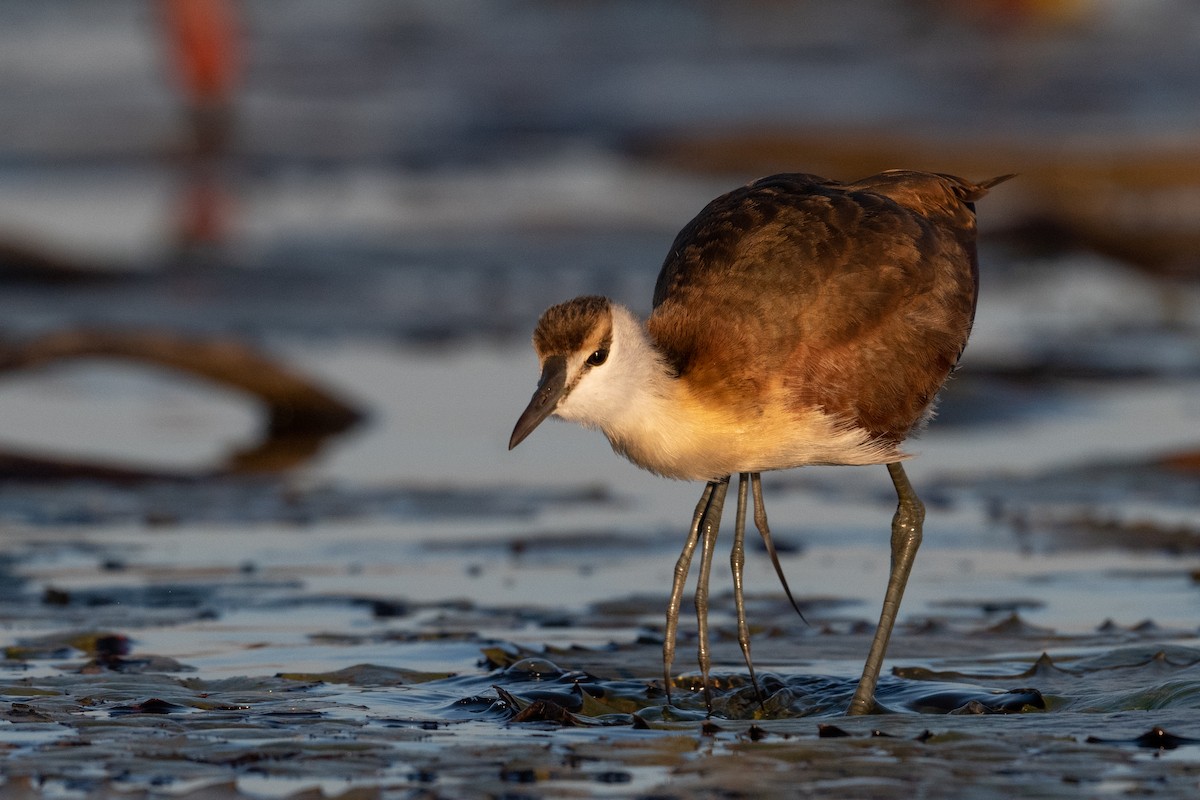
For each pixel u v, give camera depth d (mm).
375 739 7973
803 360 9078
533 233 27094
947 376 9820
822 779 7320
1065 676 9016
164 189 31547
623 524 12812
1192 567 11391
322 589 11047
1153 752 7621
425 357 19219
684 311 9086
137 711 8453
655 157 33750
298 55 53062
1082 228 25219
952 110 39938
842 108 40719
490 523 12844
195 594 10914
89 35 53375
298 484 14086
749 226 9281
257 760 7605
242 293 22469
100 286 22625
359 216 28891
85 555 11922
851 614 10516
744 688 9062
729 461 9055
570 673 9211
